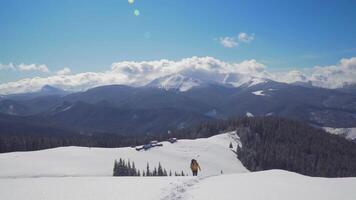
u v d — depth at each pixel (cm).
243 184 2805
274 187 2603
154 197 2331
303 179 3105
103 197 2336
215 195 2341
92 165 15288
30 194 2483
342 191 2400
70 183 3092
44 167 13925
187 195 2406
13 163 14125
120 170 14238
